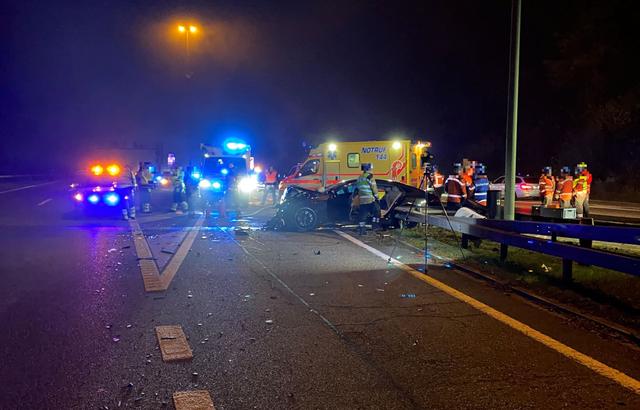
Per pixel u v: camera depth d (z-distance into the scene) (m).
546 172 18.98
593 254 7.07
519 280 8.20
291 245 12.16
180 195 20.94
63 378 4.65
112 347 5.39
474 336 5.79
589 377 4.72
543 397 4.33
